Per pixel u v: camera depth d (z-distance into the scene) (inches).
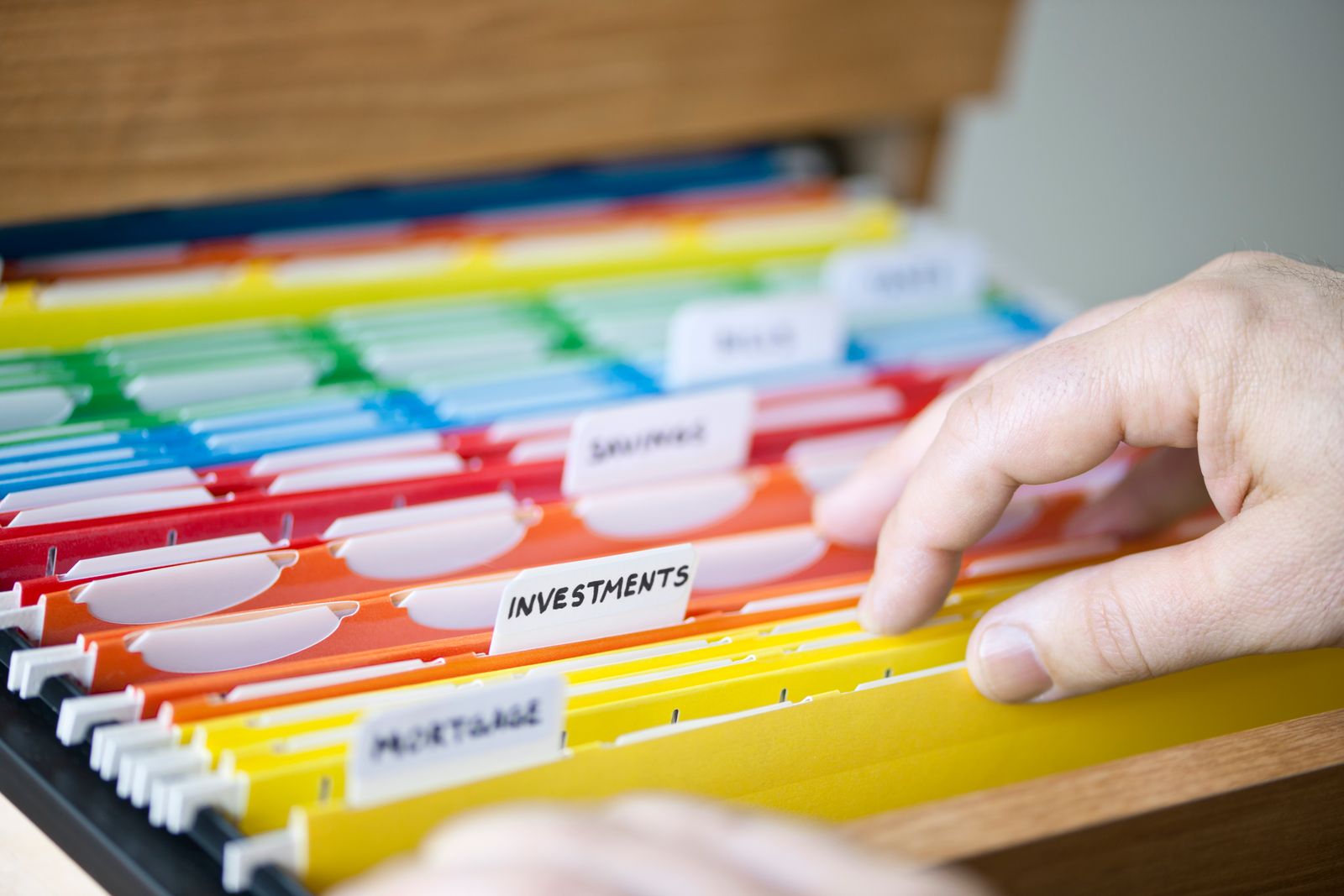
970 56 33.5
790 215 34.1
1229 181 63.9
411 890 8.4
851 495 21.1
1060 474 17.6
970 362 27.8
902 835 14.3
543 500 21.8
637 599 17.9
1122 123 66.9
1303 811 16.5
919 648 17.9
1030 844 14.5
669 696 16.0
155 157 25.0
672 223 33.2
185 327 26.1
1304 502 16.5
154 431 21.7
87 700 15.3
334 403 23.5
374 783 13.6
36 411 22.2
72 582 17.3
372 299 28.0
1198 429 17.4
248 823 14.3
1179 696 19.4
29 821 16.3
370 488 20.1
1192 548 17.1
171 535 18.6
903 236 33.3
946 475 17.6
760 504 22.0
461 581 18.0
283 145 26.2
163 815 14.1
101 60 23.7
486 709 14.1
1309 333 16.8
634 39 29.0
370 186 32.9
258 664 17.1
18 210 23.9
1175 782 15.6
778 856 8.7
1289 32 70.9
